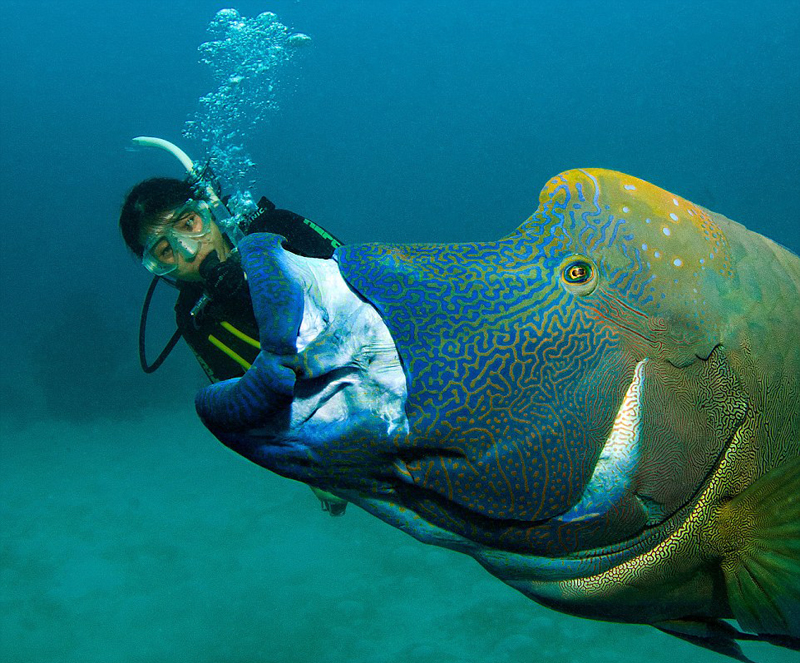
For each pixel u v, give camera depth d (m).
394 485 0.83
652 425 0.82
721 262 0.94
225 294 1.87
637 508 0.83
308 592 6.84
